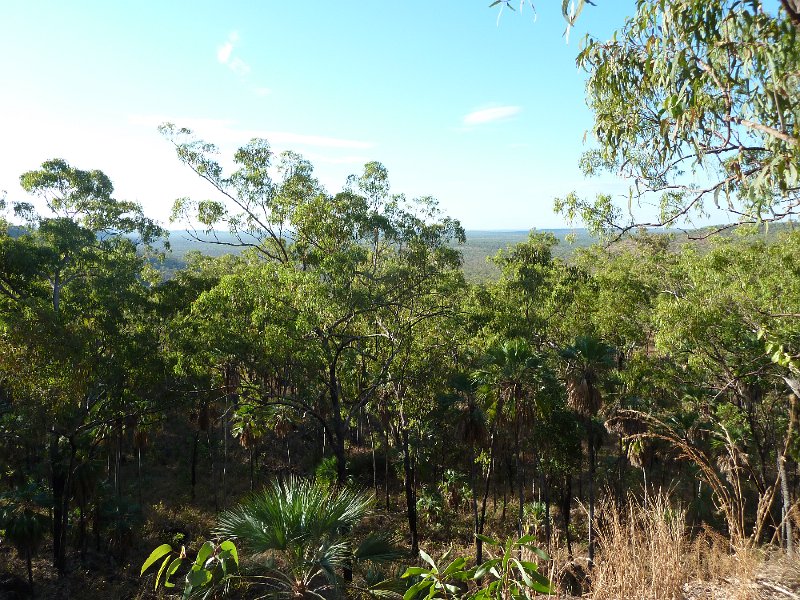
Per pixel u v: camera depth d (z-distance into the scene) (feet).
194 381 73.97
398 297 62.18
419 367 66.80
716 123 14.08
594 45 16.63
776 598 12.10
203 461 103.19
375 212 68.80
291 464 103.04
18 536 53.52
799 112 11.40
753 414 60.39
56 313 54.34
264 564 20.27
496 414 59.16
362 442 114.83
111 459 94.79
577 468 70.69
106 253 84.23
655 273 74.49
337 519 20.52
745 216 15.06
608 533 14.07
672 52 13.65
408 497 70.79
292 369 58.80
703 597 12.78
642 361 64.54
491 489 94.73
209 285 90.02
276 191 74.69
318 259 59.88
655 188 17.93
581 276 94.89
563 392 66.28
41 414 51.16
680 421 63.10
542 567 13.35
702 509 44.42
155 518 75.92
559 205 30.83
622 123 17.44
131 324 68.64
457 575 10.23
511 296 89.56
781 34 11.57
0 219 82.69
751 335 48.11
